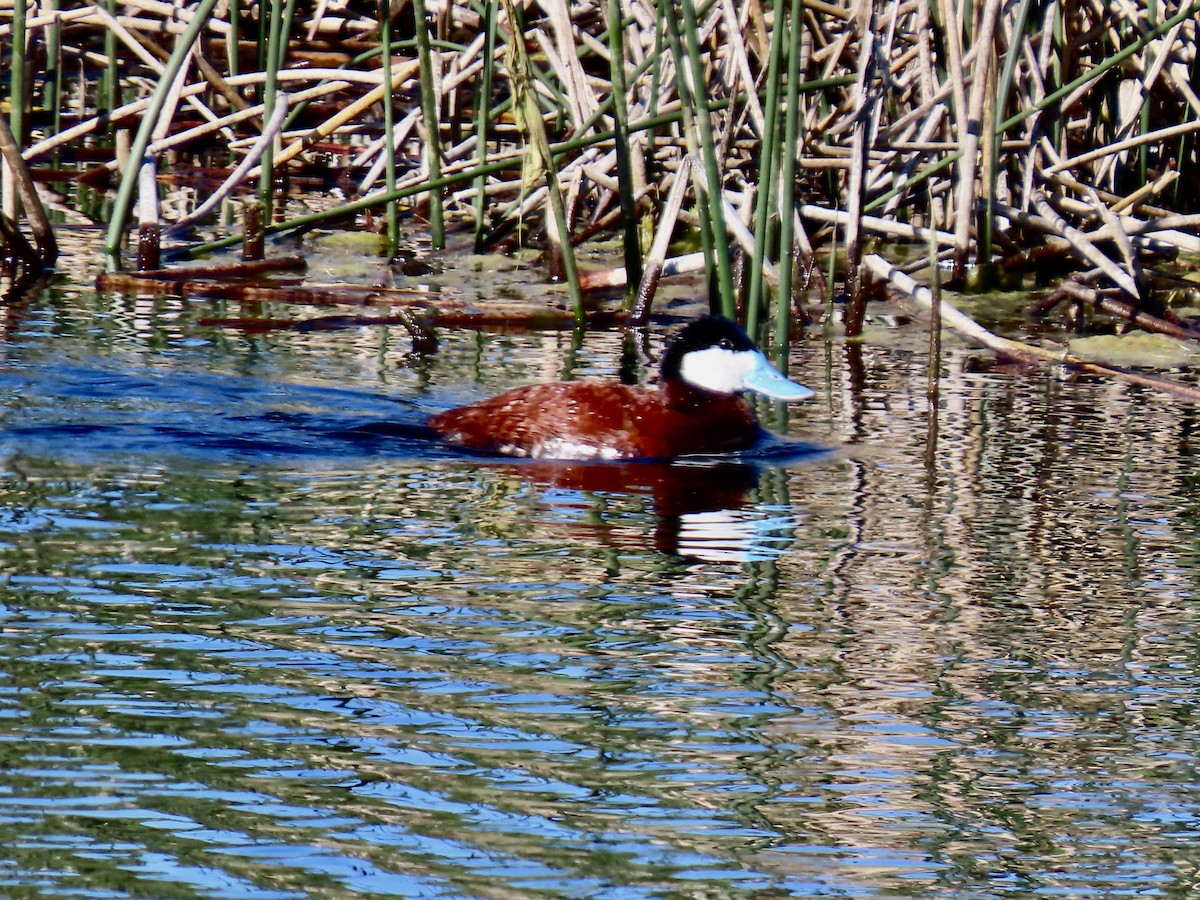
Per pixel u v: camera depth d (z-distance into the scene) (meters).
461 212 21.25
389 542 9.47
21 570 8.67
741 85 18.20
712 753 6.84
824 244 19.19
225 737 6.75
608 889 5.70
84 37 24.62
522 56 15.41
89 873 5.64
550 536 9.72
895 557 9.48
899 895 5.78
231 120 19.86
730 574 9.10
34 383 12.60
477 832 6.07
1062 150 18.58
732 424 12.18
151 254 17.27
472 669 7.60
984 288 17.92
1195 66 18.38
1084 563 9.45
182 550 9.13
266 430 11.85
